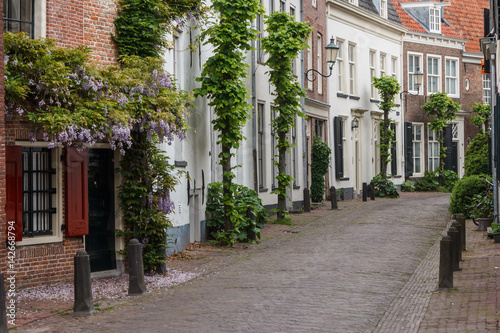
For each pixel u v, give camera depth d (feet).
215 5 50.90
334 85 96.27
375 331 25.89
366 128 106.93
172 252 46.01
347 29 100.73
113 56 39.09
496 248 47.21
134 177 39.27
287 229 61.26
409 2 127.03
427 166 123.95
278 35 64.23
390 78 105.40
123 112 34.81
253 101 67.82
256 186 67.92
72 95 33.53
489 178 66.28
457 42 129.29
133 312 29.66
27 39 32.09
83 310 29.17
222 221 53.57
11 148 33.47
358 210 78.43
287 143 66.90
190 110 50.34
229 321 27.45
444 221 66.44
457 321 26.78
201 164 52.95
